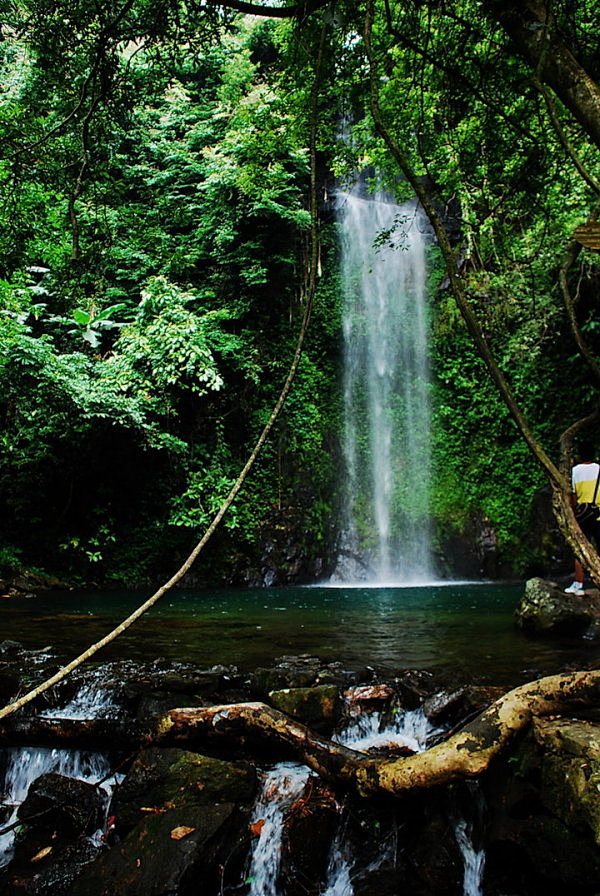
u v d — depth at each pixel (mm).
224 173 11680
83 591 10070
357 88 4797
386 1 2896
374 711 3447
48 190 4715
